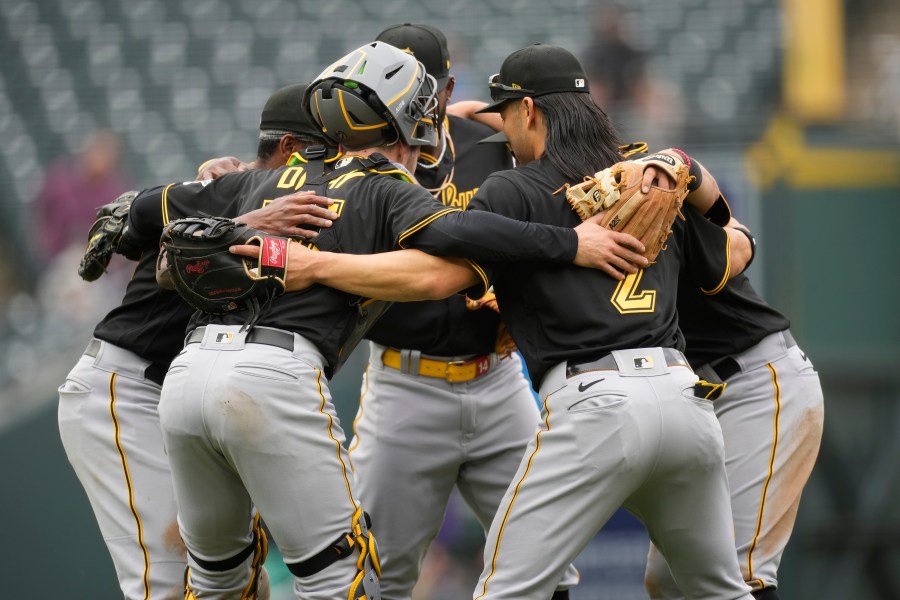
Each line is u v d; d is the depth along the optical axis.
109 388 14.88
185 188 14.35
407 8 55.38
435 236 13.03
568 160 13.94
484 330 16.19
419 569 16.91
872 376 32.78
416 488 16.44
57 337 39.84
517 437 16.67
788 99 52.22
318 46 55.31
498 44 53.75
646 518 13.81
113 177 44.69
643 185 13.29
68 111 53.44
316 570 12.93
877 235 34.25
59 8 56.38
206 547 13.74
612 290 13.43
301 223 13.34
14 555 30.30
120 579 14.77
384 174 13.77
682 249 14.45
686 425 12.98
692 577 13.74
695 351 15.53
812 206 34.25
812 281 34.25
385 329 16.09
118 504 14.70
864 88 52.25
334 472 13.06
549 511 13.09
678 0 54.41
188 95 53.88
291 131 15.46
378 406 16.53
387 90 13.76
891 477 32.22
